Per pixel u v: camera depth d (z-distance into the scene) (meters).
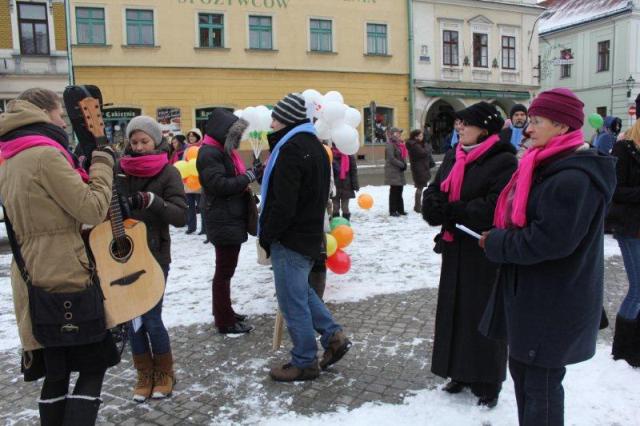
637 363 3.65
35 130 2.43
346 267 5.43
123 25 23.19
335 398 3.39
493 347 3.09
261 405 3.34
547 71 38.75
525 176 2.31
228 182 4.19
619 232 3.68
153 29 23.69
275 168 3.38
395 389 3.48
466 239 3.13
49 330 2.39
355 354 4.05
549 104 2.26
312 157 3.38
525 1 30.53
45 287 2.40
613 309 4.86
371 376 3.68
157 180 3.53
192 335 4.57
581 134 2.30
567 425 2.95
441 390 3.41
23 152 2.37
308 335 3.61
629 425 2.94
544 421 2.36
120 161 3.52
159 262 3.48
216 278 4.52
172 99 24.17
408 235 8.74
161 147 3.65
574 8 38.31
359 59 27.03
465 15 29.09
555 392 2.38
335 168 9.70
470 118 3.06
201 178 4.26
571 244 2.14
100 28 23.05
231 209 4.34
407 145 11.17
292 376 3.63
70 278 2.41
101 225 2.69
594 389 3.36
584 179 2.13
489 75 30.08
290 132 3.40
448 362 3.23
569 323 2.27
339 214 10.21
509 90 30.59
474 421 3.04
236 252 4.50
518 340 2.37
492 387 3.15
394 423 3.05
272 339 4.43
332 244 5.12
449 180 3.17
